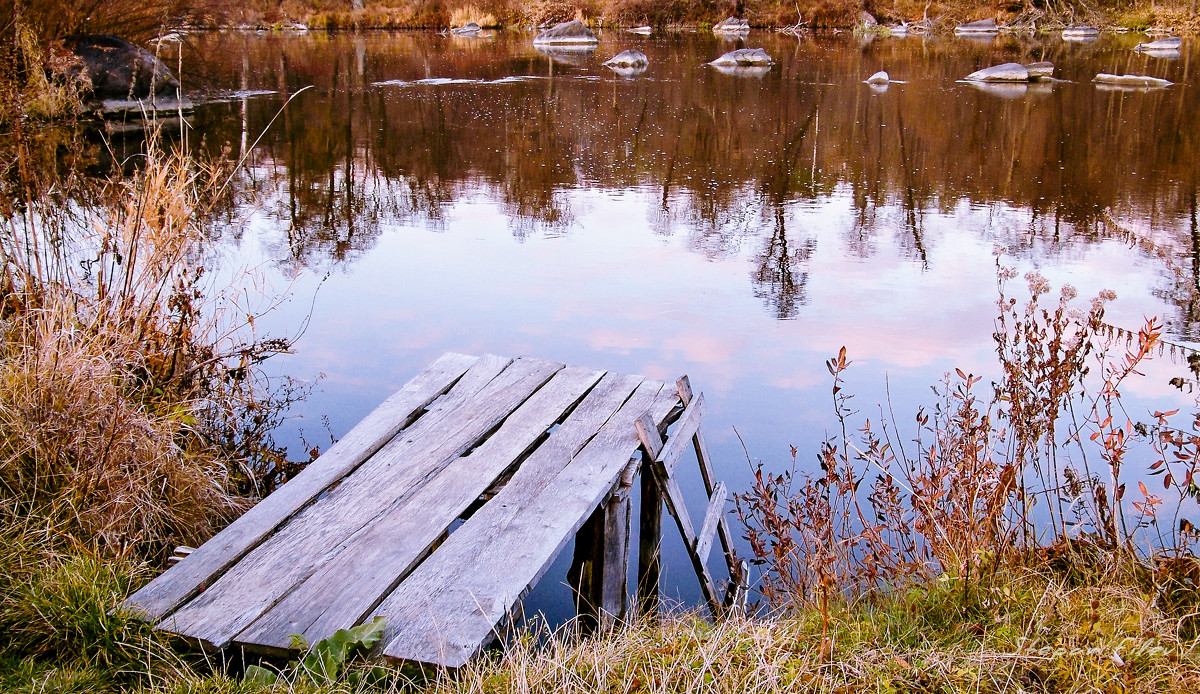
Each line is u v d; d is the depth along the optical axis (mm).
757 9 39031
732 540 5199
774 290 8758
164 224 5180
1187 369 6742
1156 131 16312
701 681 2914
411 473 4176
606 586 4273
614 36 35688
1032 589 3545
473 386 5199
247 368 6207
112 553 3789
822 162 14508
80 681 2949
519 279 9047
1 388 4227
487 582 3385
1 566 3373
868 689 2922
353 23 36562
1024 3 37750
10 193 5945
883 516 4305
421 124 17109
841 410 6352
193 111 17359
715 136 16469
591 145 15656
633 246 10227
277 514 3834
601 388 5195
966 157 14680
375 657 3018
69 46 15016
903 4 38500
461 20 37375
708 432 6094
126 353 4887
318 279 8961
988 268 9336
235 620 3182
